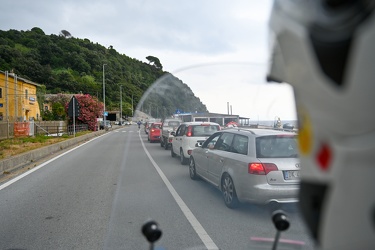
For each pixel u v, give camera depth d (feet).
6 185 25.08
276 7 2.54
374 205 2.09
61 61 241.35
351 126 2.11
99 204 19.15
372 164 2.06
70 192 22.36
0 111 123.65
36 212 17.75
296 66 2.38
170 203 17.47
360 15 2.05
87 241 13.55
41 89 167.84
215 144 21.77
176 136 39.01
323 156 2.31
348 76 2.07
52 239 13.80
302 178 2.65
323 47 2.15
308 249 6.46
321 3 2.20
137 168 30.09
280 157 16.29
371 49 2.02
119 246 10.97
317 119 2.29
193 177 24.93
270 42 2.70
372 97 2.02
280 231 6.11
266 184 15.64
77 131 102.06
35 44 250.37
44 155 45.73
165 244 11.94
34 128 81.35
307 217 2.61
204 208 16.75
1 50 209.15
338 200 2.21
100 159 39.55
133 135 87.92
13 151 46.57
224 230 13.33
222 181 18.76
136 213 14.90
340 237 2.24
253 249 7.72
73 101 79.25
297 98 2.56
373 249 2.12
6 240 13.74
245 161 16.55
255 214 14.98
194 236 12.78
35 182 26.07
